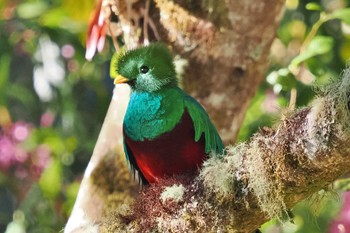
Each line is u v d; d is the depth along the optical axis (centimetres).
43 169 1673
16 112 1802
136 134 911
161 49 928
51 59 1681
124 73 920
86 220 1004
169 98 904
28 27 1611
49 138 1684
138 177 966
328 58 1404
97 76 1678
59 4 1603
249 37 1021
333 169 690
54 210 1659
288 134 700
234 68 1021
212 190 758
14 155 1669
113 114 1027
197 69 1016
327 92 673
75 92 1755
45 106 1770
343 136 659
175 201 781
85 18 1278
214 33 1014
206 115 916
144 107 906
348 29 1364
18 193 1686
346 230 1212
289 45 1519
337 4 1493
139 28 1034
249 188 734
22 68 1856
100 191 1009
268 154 716
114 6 1037
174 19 1020
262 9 1016
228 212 752
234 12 1015
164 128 900
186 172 905
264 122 1357
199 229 769
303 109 702
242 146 746
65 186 1698
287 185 715
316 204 768
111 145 1018
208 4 1015
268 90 1418
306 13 1503
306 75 1285
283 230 1199
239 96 1028
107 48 1531
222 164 751
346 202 1216
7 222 1827
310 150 684
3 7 1510
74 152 1703
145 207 809
